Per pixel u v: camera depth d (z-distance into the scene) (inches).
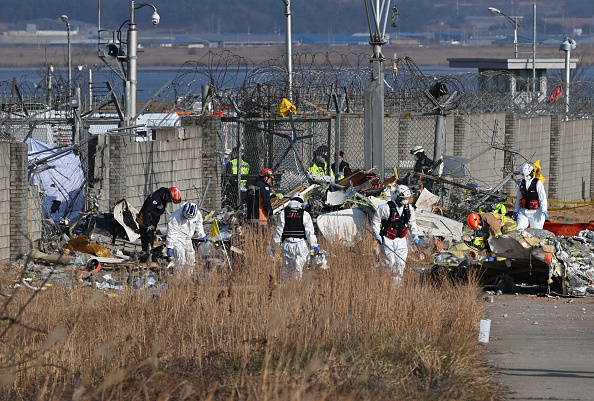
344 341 1347.2
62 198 3134.8
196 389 1082.7
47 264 2353.6
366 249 1975.9
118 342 1348.4
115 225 2662.4
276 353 1272.1
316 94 3206.2
